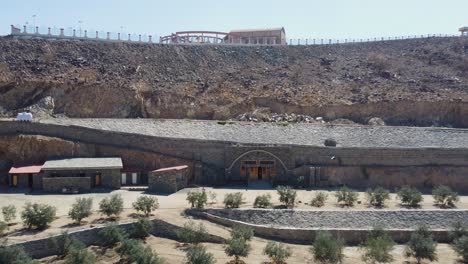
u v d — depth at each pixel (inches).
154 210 2074.3
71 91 3078.2
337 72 3919.8
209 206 2165.4
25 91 3016.7
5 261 1514.5
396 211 2187.5
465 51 4131.4
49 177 2349.9
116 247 1761.8
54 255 1689.2
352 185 2664.9
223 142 2694.4
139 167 2625.5
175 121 3021.7
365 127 3058.6
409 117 3373.5
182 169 2506.2
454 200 2347.4
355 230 2039.9
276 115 3299.7
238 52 4119.1
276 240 2026.3
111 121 2886.3
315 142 2871.6
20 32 3619.6
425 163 2714.1
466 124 3353.8
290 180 2662.4
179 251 1780.3
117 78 3341.5
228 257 1758.1
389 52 4279.0
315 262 1769.2
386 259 1795.0
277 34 4677.7
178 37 4421.8
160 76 3550.7
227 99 3403.1
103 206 1952.5
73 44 3590.1
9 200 2160.4
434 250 1838.1
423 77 3811.5
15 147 2518.5
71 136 2635.3
